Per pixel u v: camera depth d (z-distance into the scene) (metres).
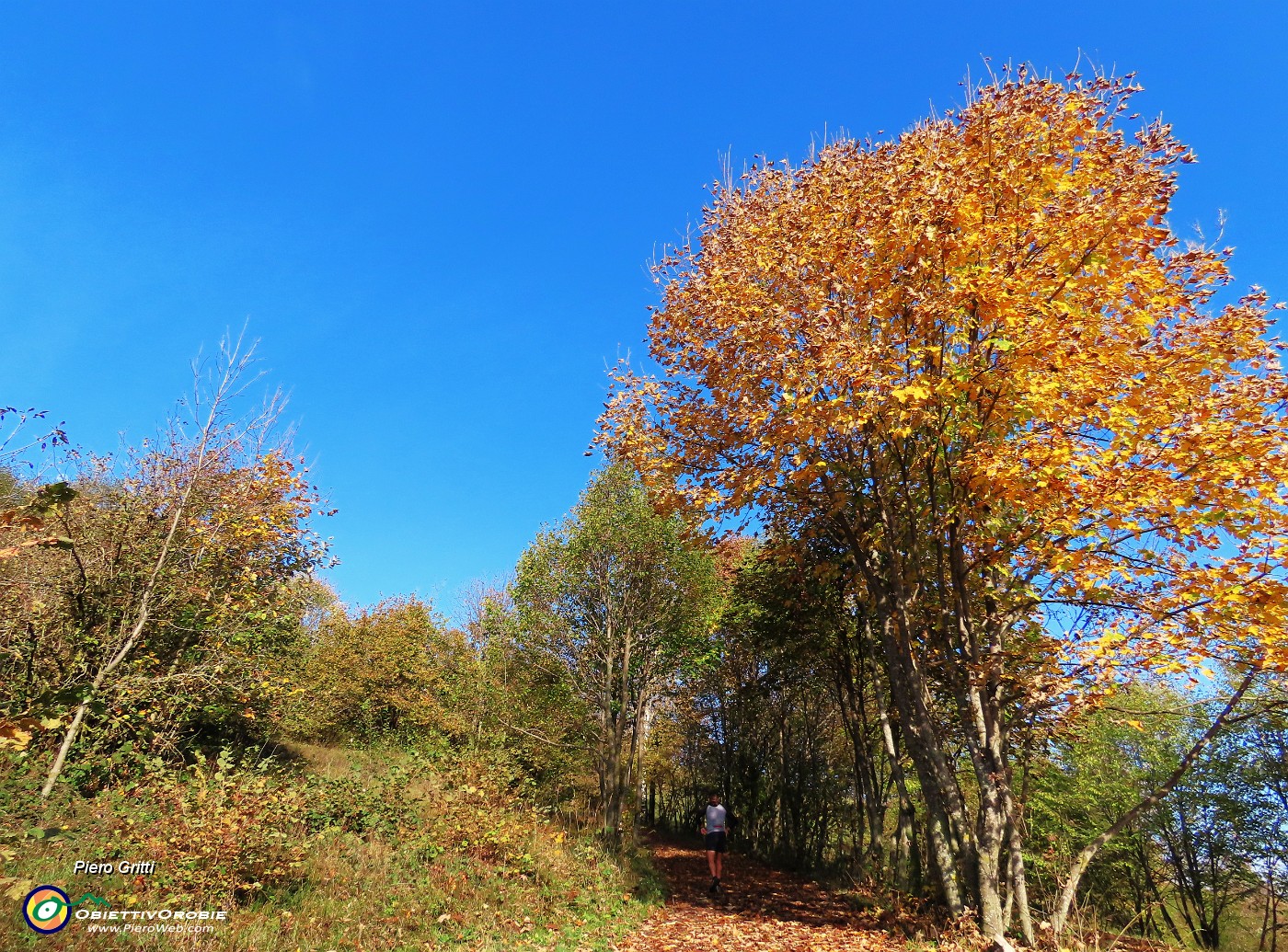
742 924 10.50
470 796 12.62
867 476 10.33
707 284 10.44
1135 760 18.33
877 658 14.87
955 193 8.04
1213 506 7.30
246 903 7.90
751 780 22.70
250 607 13.13
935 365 8.33
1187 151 7.95
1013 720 9.56
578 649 19.06
